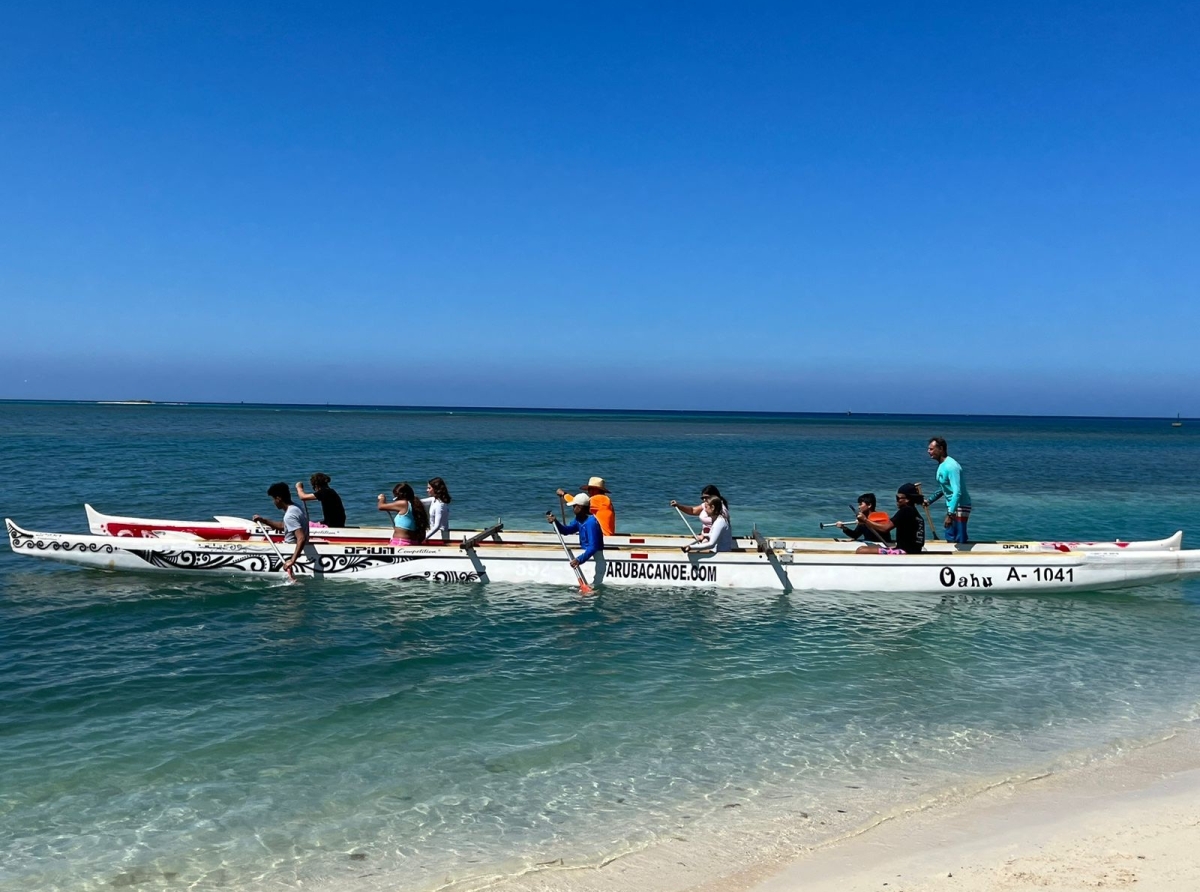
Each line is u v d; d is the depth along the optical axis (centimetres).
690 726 723
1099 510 2366
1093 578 1218
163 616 1057
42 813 557
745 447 6166
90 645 930
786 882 484
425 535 1305
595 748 675
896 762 655
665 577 1235
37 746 662
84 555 1292
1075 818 562
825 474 3616
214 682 816
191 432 6656
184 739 679
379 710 750
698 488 2908
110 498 2256
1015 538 1883
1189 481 3384
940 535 1914
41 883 478
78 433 5934
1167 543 1346
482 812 568
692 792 601
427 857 511
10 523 1297
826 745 686
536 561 1248
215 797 583
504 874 494
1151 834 537
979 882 478
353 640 964
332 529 1384
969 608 1149
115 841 524
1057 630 1048
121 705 752
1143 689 833
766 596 1201
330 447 5078
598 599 1171
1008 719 748
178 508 2109
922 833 543
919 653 945
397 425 10469
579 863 507
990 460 4853
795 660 912
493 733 702
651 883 484
